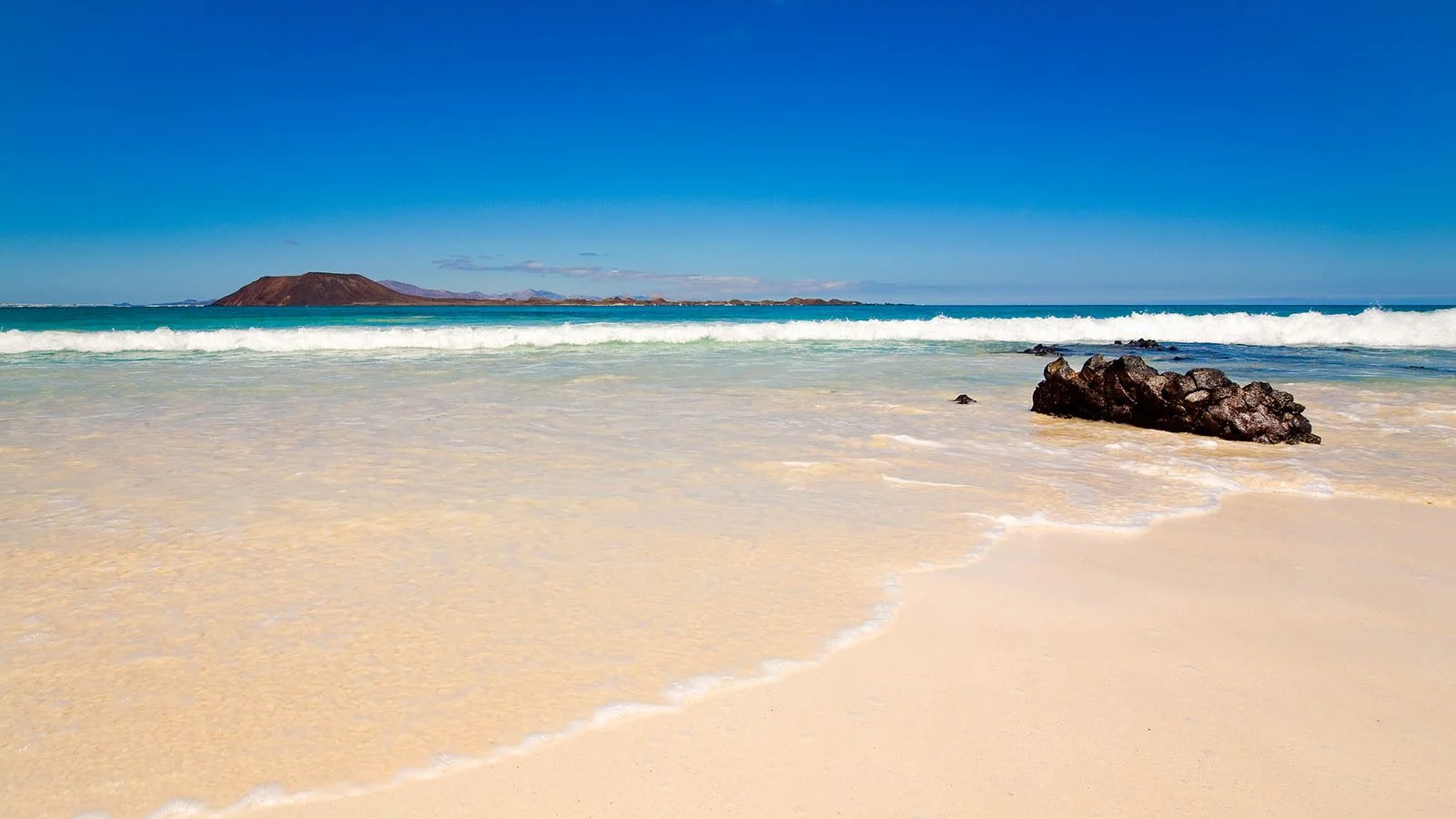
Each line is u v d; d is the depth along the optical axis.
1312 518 6.26
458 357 20.31
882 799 2.77
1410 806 2.78
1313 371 18.05
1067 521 6.04
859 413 11.09
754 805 2.72
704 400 12.21
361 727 3.11
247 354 21.02
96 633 3.85
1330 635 4.14
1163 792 2.84
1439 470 8.02
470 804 2.69
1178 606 4.48
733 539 5.41
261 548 5.09
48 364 17.80
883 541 5.44
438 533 5.41
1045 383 11.74
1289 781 2.91
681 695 3.39
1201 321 30.38
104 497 6.26
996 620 4.23
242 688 3.37
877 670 3.66
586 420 10.23
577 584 4.55
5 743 2.96
